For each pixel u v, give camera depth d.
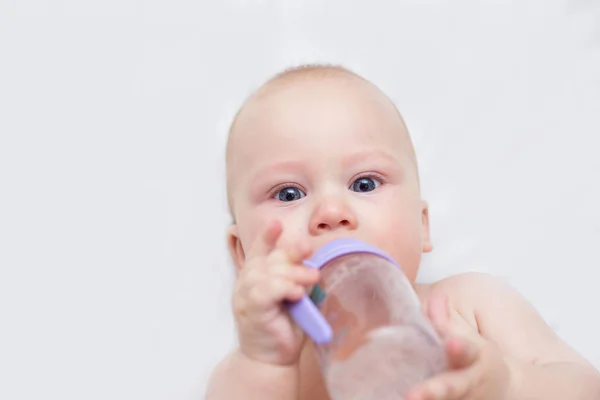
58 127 1.82
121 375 1.66
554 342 1.34
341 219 1.21
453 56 1.85
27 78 1.85
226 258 1.74
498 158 1.76
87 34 1.89
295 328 1.00
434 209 1.74
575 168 1.73
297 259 0.98
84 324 1.69
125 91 1.85
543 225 1.71
